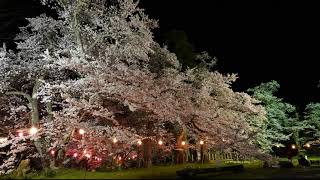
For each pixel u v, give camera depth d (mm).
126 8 18750
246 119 27719
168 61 22375
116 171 16703
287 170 17703
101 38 19328
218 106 23594
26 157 20344
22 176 15680
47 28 19953
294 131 35000
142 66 20750
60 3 19641
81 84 17469
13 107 20156
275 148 35312
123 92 17047
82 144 17859
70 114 17625
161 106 17875
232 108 24484
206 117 20656
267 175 14422
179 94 20188
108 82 17875
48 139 18688
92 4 19578
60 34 21266
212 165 20844
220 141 21375
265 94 33250
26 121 21344
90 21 20453
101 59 18719
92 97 17594
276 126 32562
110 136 17641
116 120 19156
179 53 27297
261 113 26328
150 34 18594
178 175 13969
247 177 13320
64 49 18297
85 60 17281
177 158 23031
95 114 17406
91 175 14500
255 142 29500
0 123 21141
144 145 20469
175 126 22391
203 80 23234
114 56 18453
